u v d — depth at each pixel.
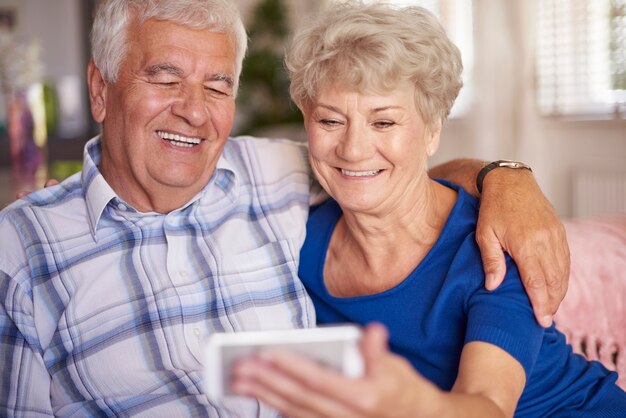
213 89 1.50
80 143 7.68
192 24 1.46
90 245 1.49
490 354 1.11
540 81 4.61
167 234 1.51
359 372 0.68
